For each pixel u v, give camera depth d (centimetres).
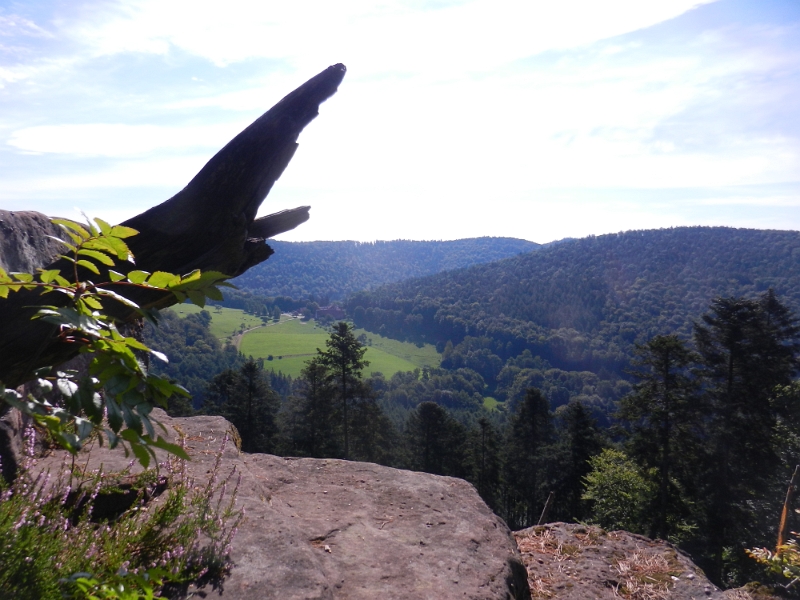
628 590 396
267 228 296
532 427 3522
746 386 2148
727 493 2098
